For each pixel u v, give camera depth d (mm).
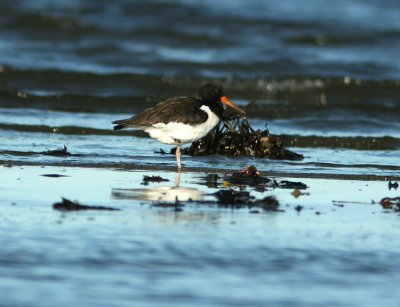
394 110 24391
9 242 9633
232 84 27359
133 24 32562
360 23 33844
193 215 11375
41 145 17375
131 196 12570
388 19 34438
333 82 27547
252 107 24422
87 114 22391
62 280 8461
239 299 8188
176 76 27250
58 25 31797
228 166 15930
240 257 9469
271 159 17031
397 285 8781
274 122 22219
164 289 8359
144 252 9484
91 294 8109
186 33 31969
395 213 12078
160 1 34250
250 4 35188
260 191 13461
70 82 26562
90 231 10273
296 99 27234
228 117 17609
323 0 36031
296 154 17422
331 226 11094
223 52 30734
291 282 8742
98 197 12398
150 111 15094
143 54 29875
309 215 11727
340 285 8719
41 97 23984
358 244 10211
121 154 16797
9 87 26000
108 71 27656
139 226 10617
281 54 30594
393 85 27375
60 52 29750
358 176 15195
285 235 10516
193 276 8781
